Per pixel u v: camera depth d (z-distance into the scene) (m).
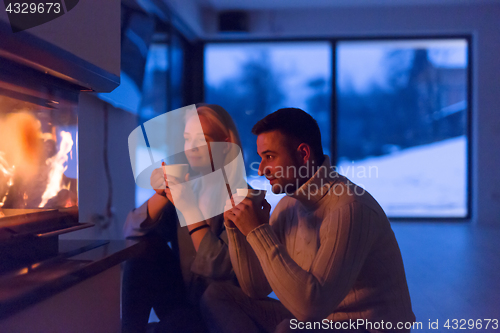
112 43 1.00
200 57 4.91
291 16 4.68
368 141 4.96
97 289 0.87
